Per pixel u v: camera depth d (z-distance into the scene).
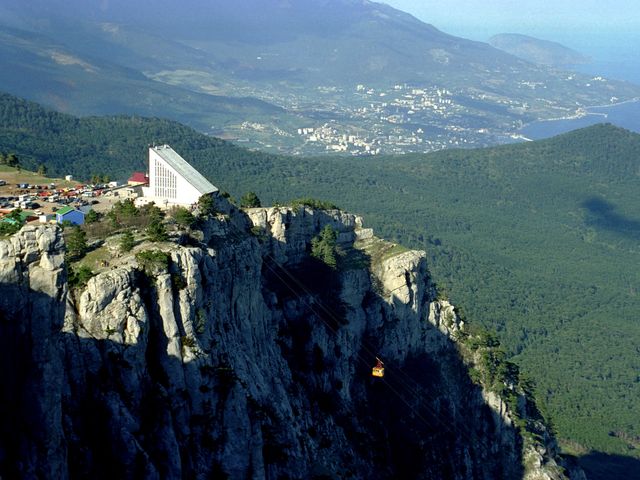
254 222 175.25
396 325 192.88
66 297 97.75
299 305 173.62
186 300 120.75
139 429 106.94
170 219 139.38
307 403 158.12
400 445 178.00
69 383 102.19
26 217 145.12
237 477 120.06
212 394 120.31
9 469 87.19
